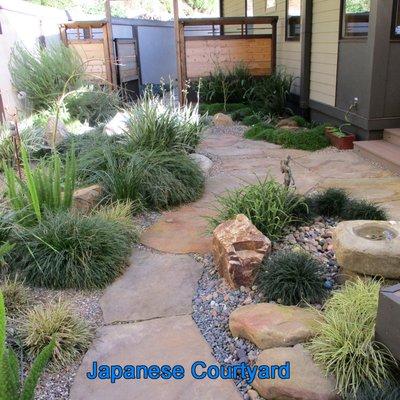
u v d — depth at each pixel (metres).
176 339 2.71
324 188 4.92
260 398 2.27
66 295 3.16
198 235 3.97
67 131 6.45
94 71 10.46
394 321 2.08
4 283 3.17
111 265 3.34
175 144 5.58
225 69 10.16
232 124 8.64
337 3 7.05
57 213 3.62
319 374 2.21
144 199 4.51
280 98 8.94
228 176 5.53
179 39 9.80
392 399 1.99
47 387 2.38
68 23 10.17
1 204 3.77
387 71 6.04
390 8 5.77
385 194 4.65
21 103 8.03
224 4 15.70
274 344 2.46
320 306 2.77
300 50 8.93
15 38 8.18
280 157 6.31
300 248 3.35
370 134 6.33
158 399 2.28
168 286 3.24
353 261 2.75
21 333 2.63
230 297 3.02
